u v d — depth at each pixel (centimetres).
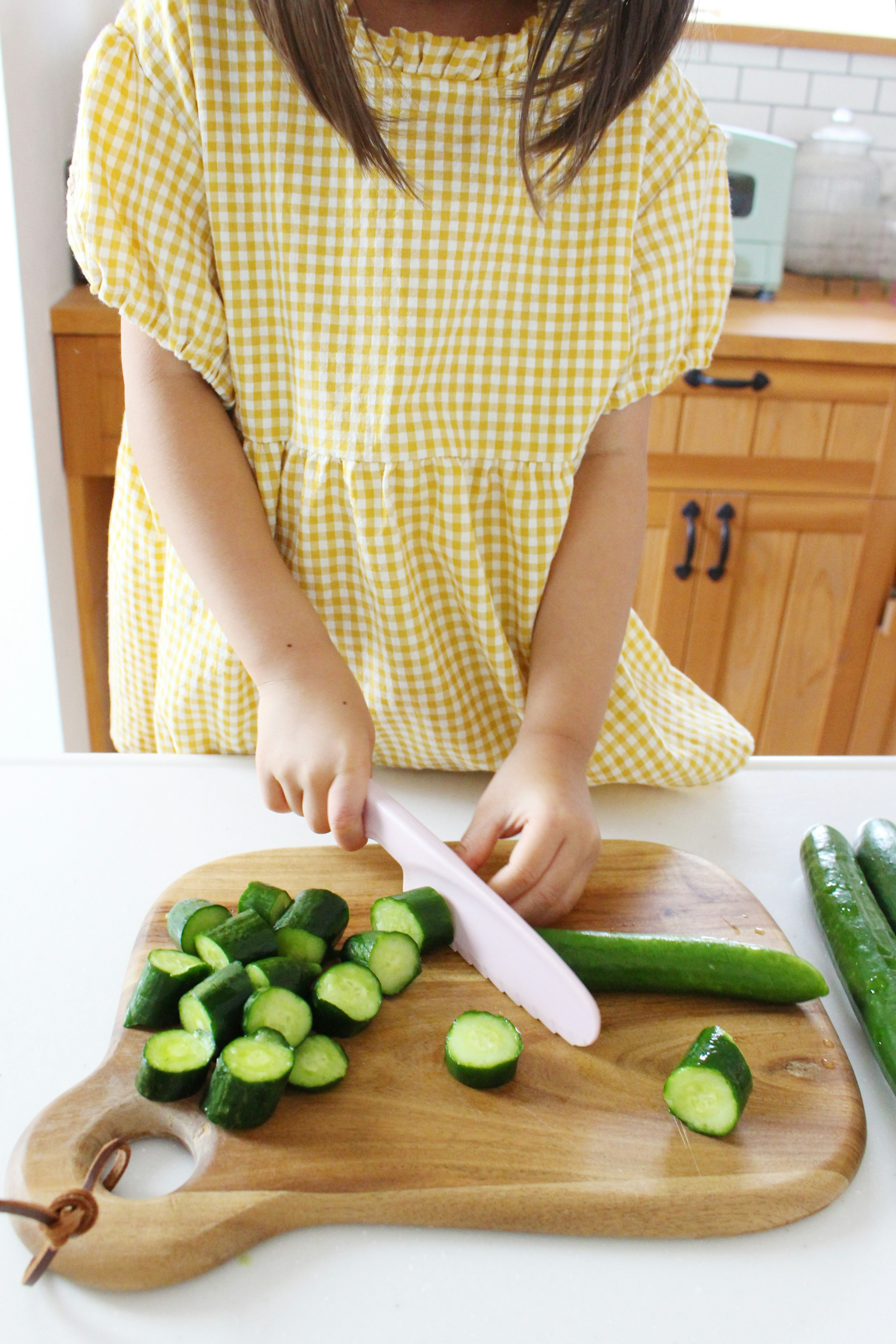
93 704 173
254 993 61
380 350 80
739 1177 57
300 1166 56
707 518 174
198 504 78
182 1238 53
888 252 205
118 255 76
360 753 70
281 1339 52
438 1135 58
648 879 73
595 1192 56
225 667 85
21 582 154
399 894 68
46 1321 52
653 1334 52
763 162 179
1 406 145
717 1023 64
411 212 77
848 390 167
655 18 71
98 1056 61
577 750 76
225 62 74
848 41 204
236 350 80
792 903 74
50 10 148
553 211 79
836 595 182
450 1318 53
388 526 82
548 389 82
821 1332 53
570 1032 62
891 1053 61
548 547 84
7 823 76
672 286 83
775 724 193
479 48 75
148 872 73
